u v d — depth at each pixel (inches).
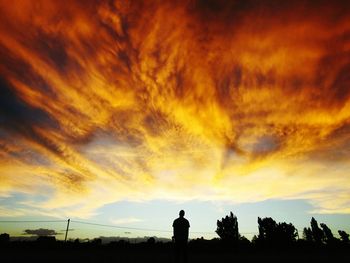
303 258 781.3
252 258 799.1
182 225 418.3
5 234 1371.8
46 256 739.4
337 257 820.0
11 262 530.0
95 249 1502.2
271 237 2240.4
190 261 631.8
